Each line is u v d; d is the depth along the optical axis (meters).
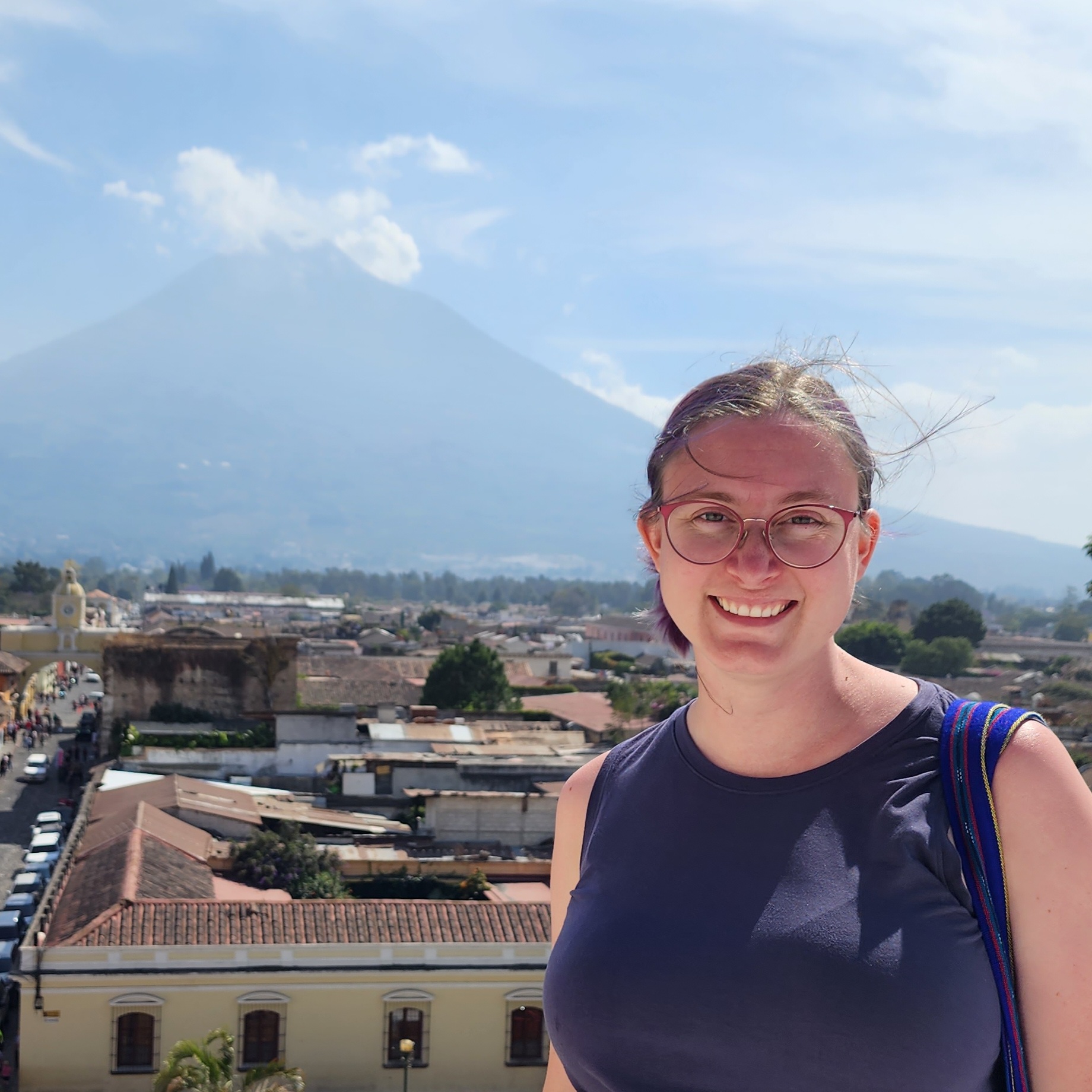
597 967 2.84
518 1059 25.70
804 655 2.79
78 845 31.86
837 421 2.85
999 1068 2.60
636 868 2.96
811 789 2.78
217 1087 20.66
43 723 94.19
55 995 23.77
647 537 3.20
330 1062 24.92
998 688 63.19
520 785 42.97
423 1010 25.42
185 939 24.77
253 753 47.31
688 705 3.25
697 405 2.96
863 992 2.51
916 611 125.88
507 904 27.59
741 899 2.73
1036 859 2.52
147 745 53.66
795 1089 2.56
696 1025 2.66
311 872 30.91
